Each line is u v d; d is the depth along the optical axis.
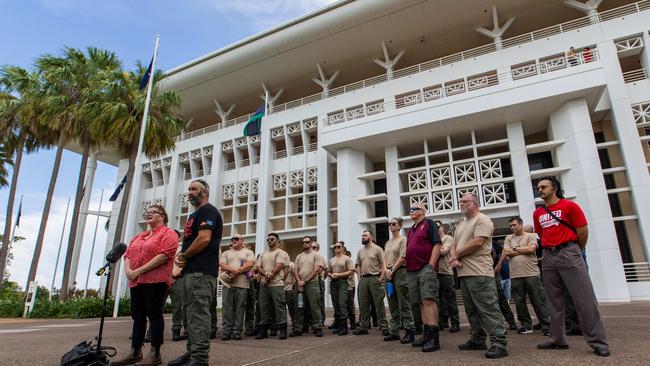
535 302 5.95
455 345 4.99
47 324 11.28
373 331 7.21
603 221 14.69
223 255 6.99
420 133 18.97
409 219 18.95
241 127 26.95
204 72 26.97
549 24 22.55
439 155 20.78
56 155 19.73
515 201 18.39
